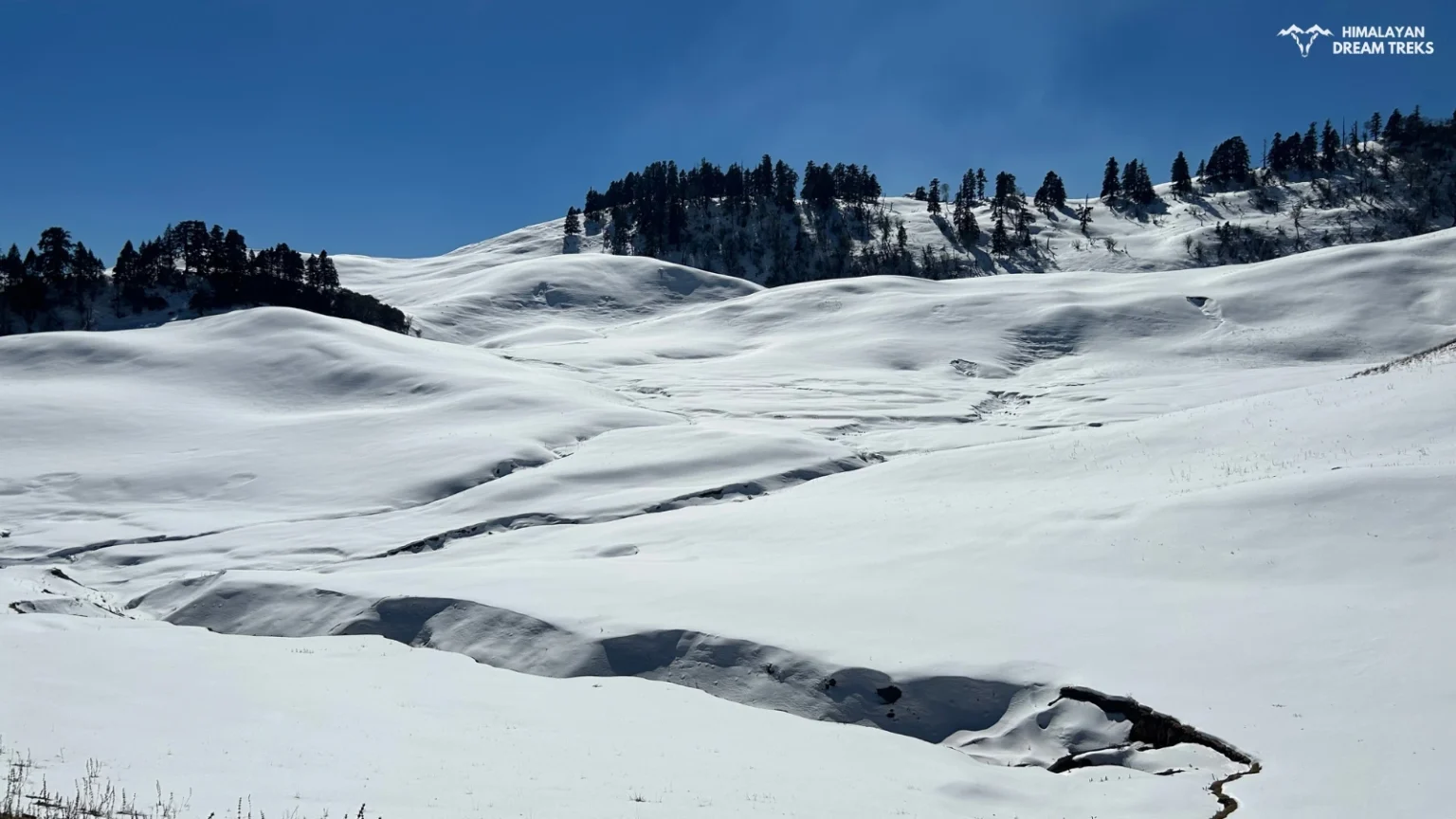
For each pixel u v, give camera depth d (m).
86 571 40.44
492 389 69.88
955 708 18.86
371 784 11.66
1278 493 23.98
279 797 10.62
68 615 27.53
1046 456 36.47
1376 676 15.99
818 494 39.56
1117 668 18.38
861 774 15.15
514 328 134.62
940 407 70.75
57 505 49.59
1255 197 196.00
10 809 8.83
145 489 51.81
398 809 10.53
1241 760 14.88
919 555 26.80
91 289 116.19
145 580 38.34
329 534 43.56
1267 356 83.94
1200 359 84.94
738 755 15.84
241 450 57.84
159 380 75.75
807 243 188.62
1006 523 27.86
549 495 46.69
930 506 32.56
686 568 29.12
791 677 20.69
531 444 55.50
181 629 26.17
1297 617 18.58
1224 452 30.94
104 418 64.19
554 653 23.61
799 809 12.49
